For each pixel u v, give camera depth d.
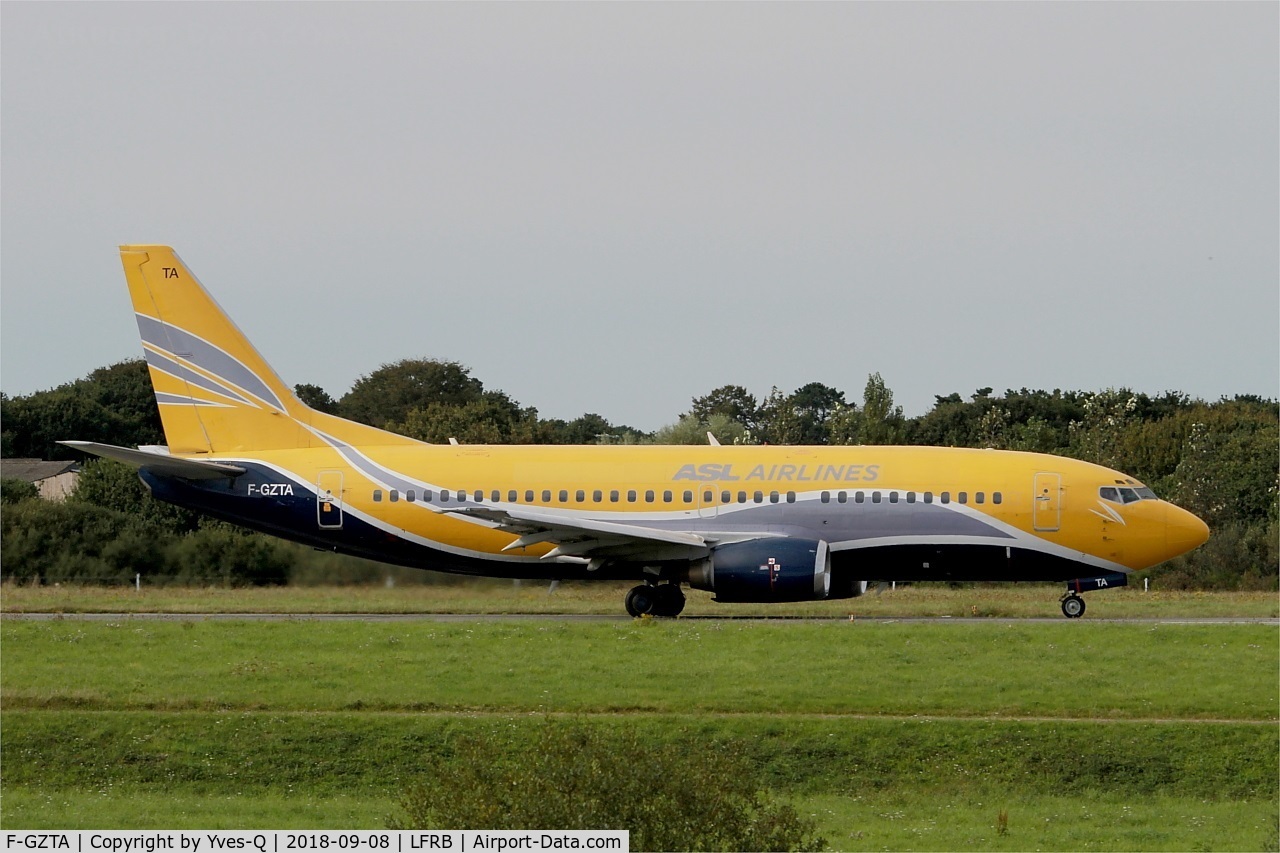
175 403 174.38
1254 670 123.38
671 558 161.25
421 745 105.94
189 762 106.00
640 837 66.00
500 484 166.50
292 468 169.62
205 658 129.00
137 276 174.75
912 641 134.50
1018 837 89.19
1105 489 163.50
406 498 167.25
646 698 113.88
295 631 141.00
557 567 168.00
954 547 162.25
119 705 114.69
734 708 111.81
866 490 163.12
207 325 174.50
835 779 103.19
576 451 169.00
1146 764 103.88
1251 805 99.25
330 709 113.44
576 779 67.25
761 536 161.38
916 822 94.12
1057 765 103.88
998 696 115.12
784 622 153.62
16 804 98.19
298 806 97.25
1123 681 120.00
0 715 110.94
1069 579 165.38
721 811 67.12
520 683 118.69
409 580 198.12
